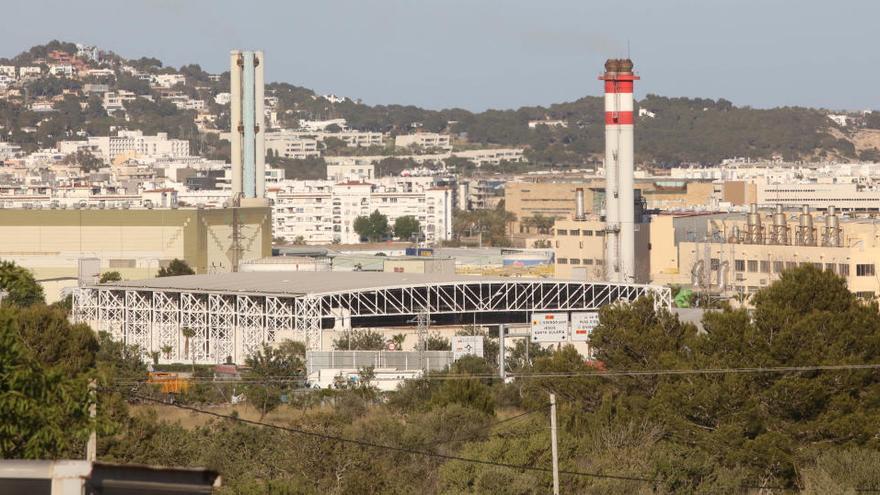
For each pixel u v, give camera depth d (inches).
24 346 3944.4
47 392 3860.7
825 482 7701.8
